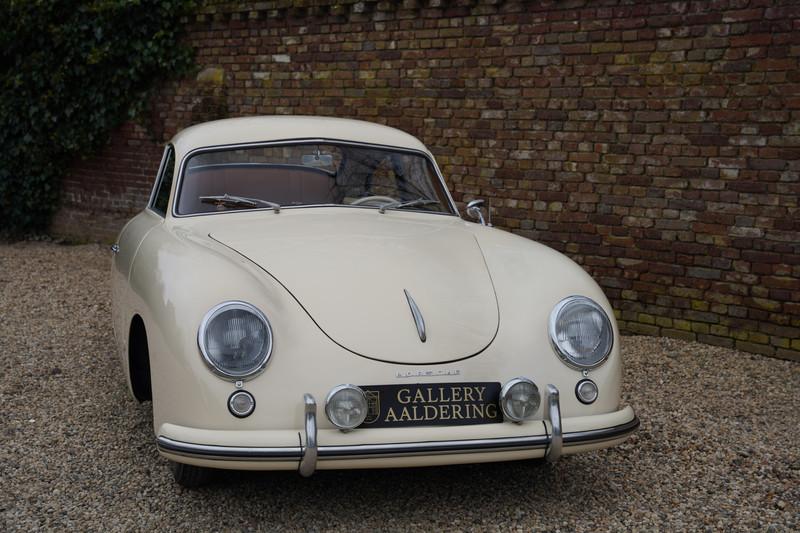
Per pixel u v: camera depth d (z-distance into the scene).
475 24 6.52
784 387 4.80
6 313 6.47
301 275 3.00
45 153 10.02
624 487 3.36
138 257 3.53
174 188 3.90
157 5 8.71
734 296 5.50
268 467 2.65
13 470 3.43
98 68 9.32
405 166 4.21
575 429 2.86
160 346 2.82
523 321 3.00
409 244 3.35
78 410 4.22
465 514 3.05
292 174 3.98
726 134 5.43
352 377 2.73
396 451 2.68
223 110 8.44
